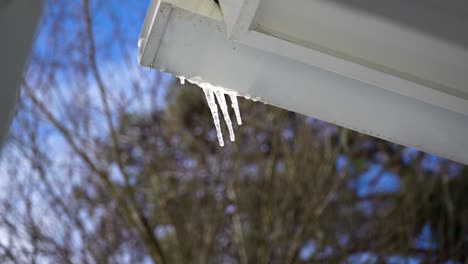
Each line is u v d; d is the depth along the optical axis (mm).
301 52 2473
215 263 9453
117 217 9641
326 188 10320
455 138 2836
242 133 10234
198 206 9711
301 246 9867
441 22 2420
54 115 9836
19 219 9109
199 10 2605
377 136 2861
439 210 10680
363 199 10766
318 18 2430
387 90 2752
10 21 1636
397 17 2418
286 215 9781
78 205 9523
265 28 2453
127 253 9641
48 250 9117
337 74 2717
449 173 11000
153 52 2662
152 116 10680
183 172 10156
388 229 10289
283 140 10281
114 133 9133
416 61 2523
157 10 2592
